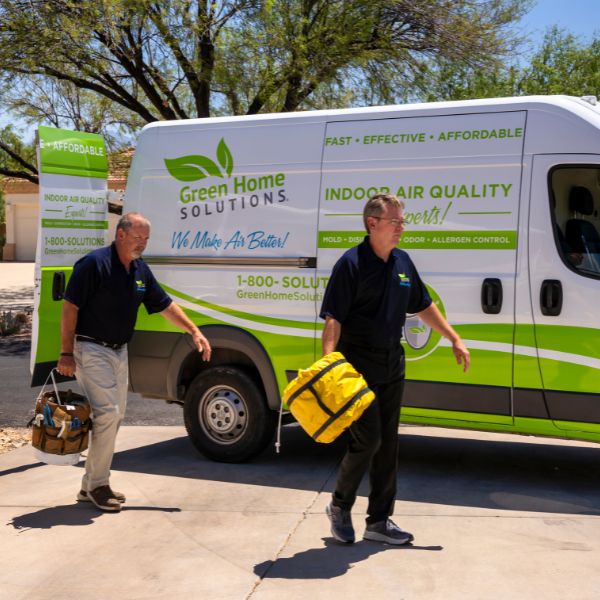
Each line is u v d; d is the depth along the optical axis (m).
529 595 3.93
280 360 6.25
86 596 4.00
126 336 5.32
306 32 14.48
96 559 4.46
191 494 5.65
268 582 4.12
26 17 13.66
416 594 3.95
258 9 14.05
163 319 6.62
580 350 5.35
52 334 6.52
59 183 6.54
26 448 6.96
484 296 5.59
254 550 4.55
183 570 4.29
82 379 5.26
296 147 6.21
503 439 7.31
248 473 6.20
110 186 19.28
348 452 4.45
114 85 15.52
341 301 4.32
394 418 4.55
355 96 15.70
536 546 4.59
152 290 5.48
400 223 4.30
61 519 5.12
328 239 6.06
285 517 5.13
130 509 5.32
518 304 5.50
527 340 5.49
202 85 15.08
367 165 5.96
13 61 14.35
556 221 5.43
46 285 6.42
